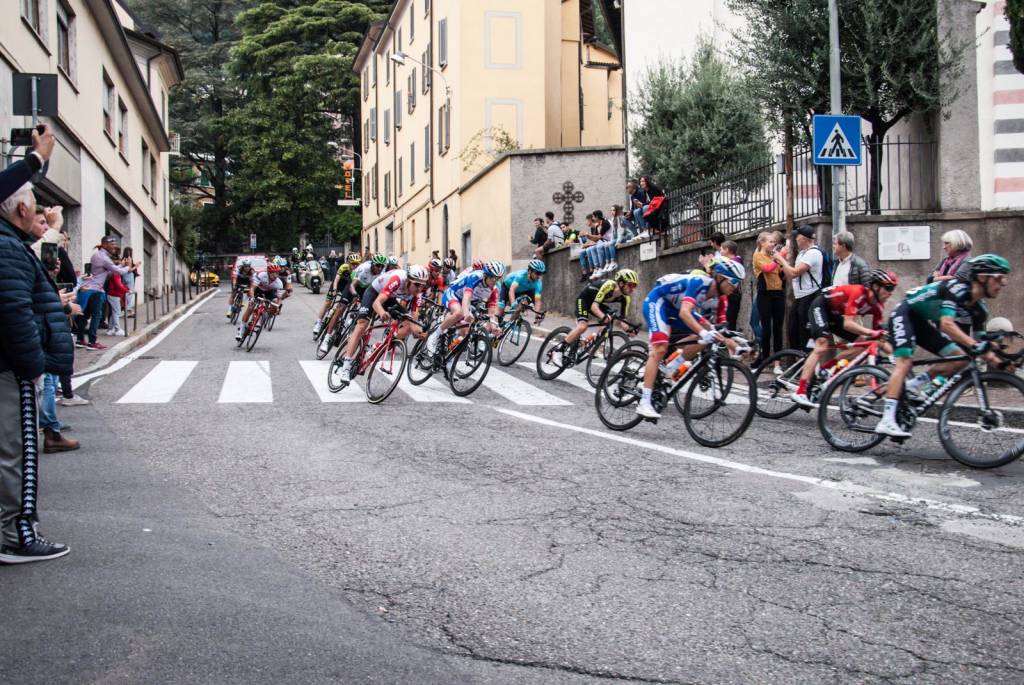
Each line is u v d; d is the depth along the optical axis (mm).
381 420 9203
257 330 16469
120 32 23469
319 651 3518
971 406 7016
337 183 55031
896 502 5914
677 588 4305
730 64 19828
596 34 41125
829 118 11055
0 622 3732
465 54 32219
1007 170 12883
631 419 8664
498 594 4207
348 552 4809
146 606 3926
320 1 54281
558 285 22406
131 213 29109
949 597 4215
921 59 12672
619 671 3422
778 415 9320
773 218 14188
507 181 26656
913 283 12766
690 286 8039
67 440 7531
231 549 4816
